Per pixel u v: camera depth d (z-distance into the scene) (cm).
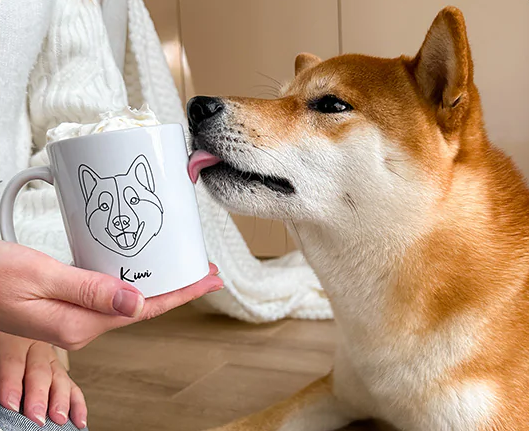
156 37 170
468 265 97
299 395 120
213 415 123
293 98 106
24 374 89
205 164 101
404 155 97
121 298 61
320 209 100
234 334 177
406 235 97
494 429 94
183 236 66
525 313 97
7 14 109
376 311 101
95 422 121
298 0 253
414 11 233
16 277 62
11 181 67
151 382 142
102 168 60
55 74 127
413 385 99
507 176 107
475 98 98
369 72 103
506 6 221
